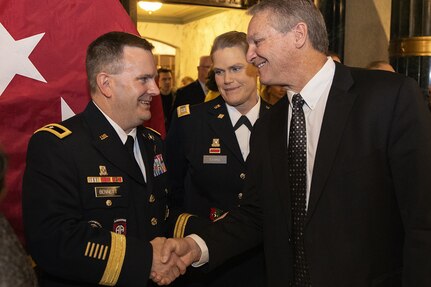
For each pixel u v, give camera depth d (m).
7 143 1.81
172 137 2.22
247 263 2.08
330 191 1.50
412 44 3.90
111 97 1.59
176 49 10.09
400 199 1.47
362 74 1.58
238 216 1.87
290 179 1.61
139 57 1.58
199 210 2.16
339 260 1.48
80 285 1.57
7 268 0.83
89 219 1.53
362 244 1.48
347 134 1.50
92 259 1.46
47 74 1.89
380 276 1.50
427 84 3.89
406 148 1.44
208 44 8.67
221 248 1.79
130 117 1.62
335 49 4.60
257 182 1.77
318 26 1.56
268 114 1.78
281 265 1.62
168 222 1.96
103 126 1.60
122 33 1.62
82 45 1.94
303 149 1.59
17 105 1.83
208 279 2.09
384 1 4.82
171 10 8.94
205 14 8.80
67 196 1.48
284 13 1.54
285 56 1.55
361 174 1.48
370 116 1.48
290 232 1.59
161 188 1.77
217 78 2.10
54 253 1.44
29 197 1.48
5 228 0.88
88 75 1.62
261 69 1.63
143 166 1.72
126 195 1.59
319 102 1.58
